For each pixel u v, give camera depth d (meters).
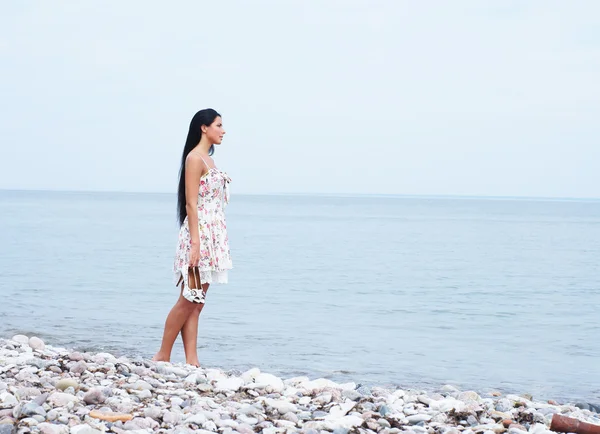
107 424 4.47
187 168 6.99
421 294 18.39
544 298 18.31
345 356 10.11
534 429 4.90
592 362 10.34
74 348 9.76
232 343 10.73
